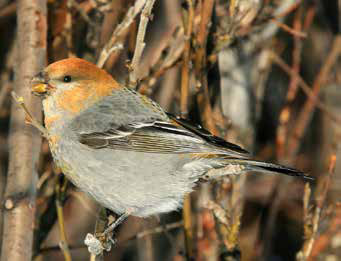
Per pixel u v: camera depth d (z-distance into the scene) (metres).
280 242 13.98
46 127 9.25
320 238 10.84
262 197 13.60
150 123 9.07
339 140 12.16
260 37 12.03
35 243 10.27
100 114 9.11
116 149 9.00
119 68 10.71
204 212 10.87
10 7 13.04
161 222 11.05
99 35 10.34
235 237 9.05
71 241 13.02
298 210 13.89
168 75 12.37
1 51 13.55
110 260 13.34
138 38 8.23
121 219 9.03
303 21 13.92
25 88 8.87
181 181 9.02
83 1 11.51
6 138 13.64
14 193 8.14
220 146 8.81
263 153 13.94
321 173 12.79
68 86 9.11
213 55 9.26
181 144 8.86
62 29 10.65
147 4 8.02
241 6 9.55
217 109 9.65
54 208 10.62
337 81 13.33
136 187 8.99
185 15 8.88
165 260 13.02
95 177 9.05
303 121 13.09
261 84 12.16
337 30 13.06
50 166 10.70
